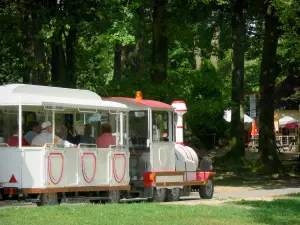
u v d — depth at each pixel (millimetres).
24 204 20953
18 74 36625
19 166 20094
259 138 40656
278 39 44500
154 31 34781
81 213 16656
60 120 20984
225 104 38156
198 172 25688
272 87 41188
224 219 16531
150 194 23266
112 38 29656
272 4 35188
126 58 39844
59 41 32719
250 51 47406
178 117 25688
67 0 29906
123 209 17828
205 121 50531
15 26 30828
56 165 20391
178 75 35469
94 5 29891
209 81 36375
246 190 31156
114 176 22531
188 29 35438
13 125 20500
